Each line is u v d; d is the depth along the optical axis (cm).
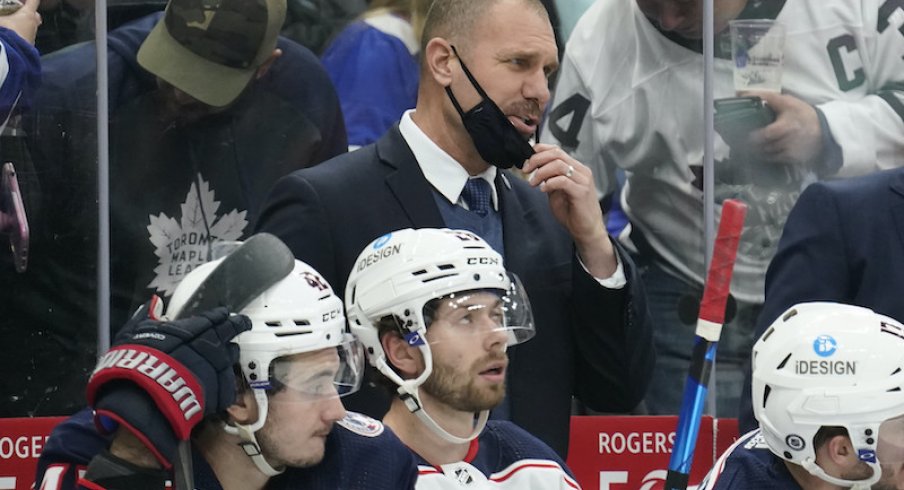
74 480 747
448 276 871
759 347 932
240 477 771
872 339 897
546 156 1049
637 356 1077
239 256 746
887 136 1427
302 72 1335
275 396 749
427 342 870
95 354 1302
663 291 1389
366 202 1052
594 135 1388
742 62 1395
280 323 746
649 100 1388
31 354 1291
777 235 1405
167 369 688
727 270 821
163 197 1313
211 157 1320
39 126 1289
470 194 1077
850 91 1422
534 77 1052
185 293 759
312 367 755
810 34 1413
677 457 834
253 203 1329
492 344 873
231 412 746
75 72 1296
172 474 718
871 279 1089
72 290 1297
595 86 1384
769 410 912
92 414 766
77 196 1298
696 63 1388
